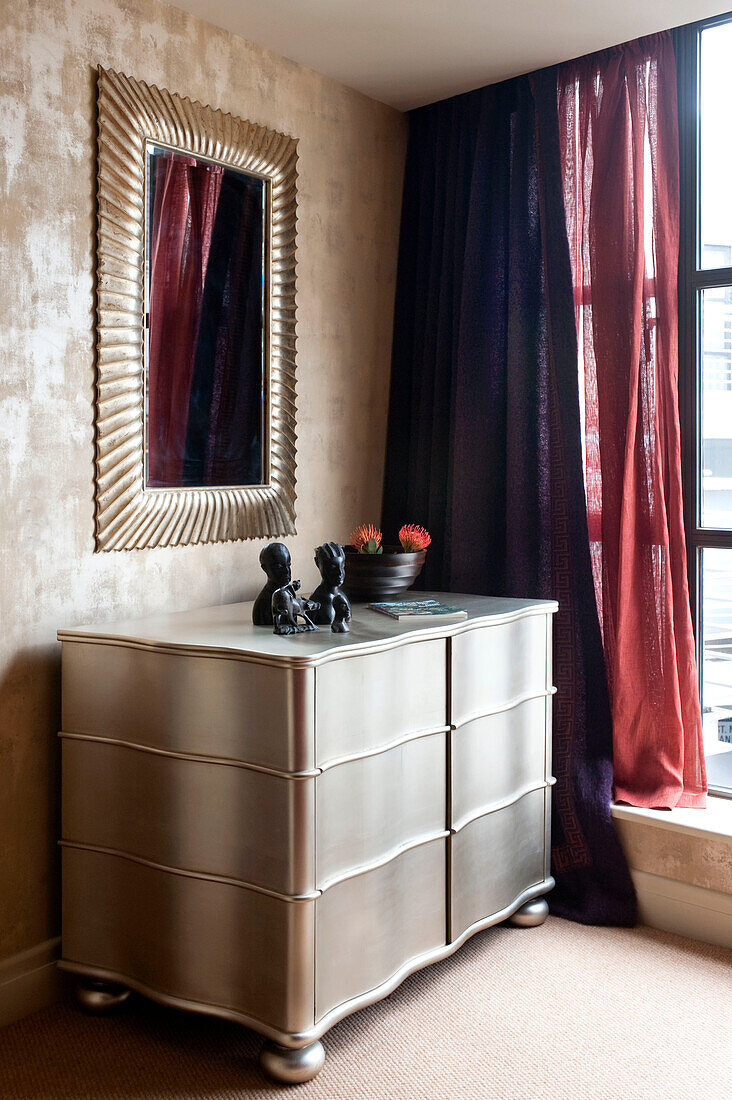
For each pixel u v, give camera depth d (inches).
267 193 105.3
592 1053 80.1
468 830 92.8
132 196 90.8
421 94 118.6
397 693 83.7
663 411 104.4
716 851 99.9
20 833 85.2
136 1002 89.0
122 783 82.2
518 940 101.4
